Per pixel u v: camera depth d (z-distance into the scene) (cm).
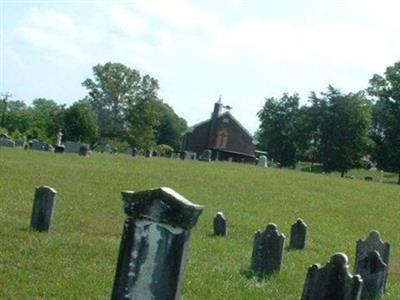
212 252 1670
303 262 1720
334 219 2883
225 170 4869
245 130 11631
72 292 1099
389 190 4628
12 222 1716
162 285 893
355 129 9431
